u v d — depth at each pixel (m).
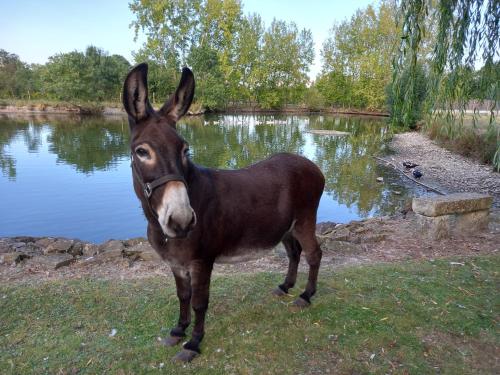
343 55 50.94
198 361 2.67
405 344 2.84
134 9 41.84
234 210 2.57
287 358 2.69
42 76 43.25
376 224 6.04
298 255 3.54
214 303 3.42
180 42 43.31
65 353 2.72
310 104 56.25
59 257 4.39
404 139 21.17
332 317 3.20
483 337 2.93
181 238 2.15
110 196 9.07
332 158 15.61
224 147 17.88
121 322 3.13
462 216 5.31
